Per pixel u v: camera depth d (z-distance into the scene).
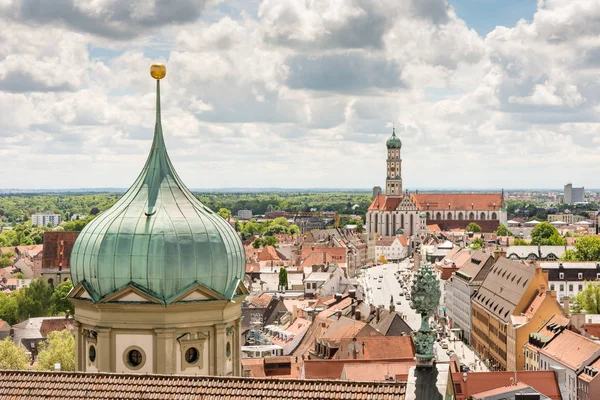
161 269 74.50
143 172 79.75
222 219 81.25
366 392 60.28
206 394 61.69
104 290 75.69
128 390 62.94
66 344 171.62
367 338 180.75
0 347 184.00
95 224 77.94
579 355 189.50
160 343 74.81
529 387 138.88
